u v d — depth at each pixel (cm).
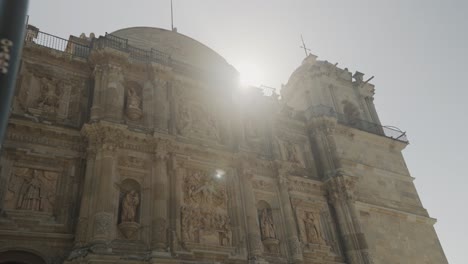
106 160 2492
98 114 2705
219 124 3416
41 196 2367
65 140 2600
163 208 2561
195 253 2609
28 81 2719
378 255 3453
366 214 3622
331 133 3944
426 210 4106
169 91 3173
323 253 3247
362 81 4884
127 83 3088
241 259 2766
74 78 2933
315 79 4516
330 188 3616
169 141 2838
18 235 2173
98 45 3038
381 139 4350
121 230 2433
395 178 4150
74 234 2320
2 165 2306
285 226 3152
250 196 3056
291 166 3662
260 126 3656
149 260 2323
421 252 3750
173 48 3600
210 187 2944
